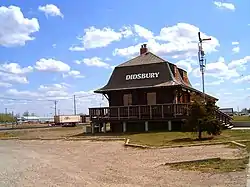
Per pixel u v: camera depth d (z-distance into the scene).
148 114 35.12
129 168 15.51
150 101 38.03
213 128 25.84
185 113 33.12
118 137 30.81
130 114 35.91
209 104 26.52
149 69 39.00
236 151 18.27
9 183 13.34
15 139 38.12
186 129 32.06
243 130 31.50
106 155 20.91
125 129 36.06
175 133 30.23
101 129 38.50
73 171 15.55
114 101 39.69
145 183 11.94
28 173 15.62
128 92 39.06
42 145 29.64
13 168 17.42
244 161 14.51
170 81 37.59
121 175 13.78
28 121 138.25
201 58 32.34
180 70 43.69
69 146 27.38
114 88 39.41
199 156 17.52
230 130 31.86
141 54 42.25
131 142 26.39
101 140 29.84
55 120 86.12
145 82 38.62
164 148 22.20
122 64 41.16
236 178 11.38
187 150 20.38
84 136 34.88
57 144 29.67
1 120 132.12
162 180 12.27
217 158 15.80
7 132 52.38
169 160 17.06
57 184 12.67
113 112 36.78
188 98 42.09
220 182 11.05
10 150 26.69
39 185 12.70
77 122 89.75
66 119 86.31
